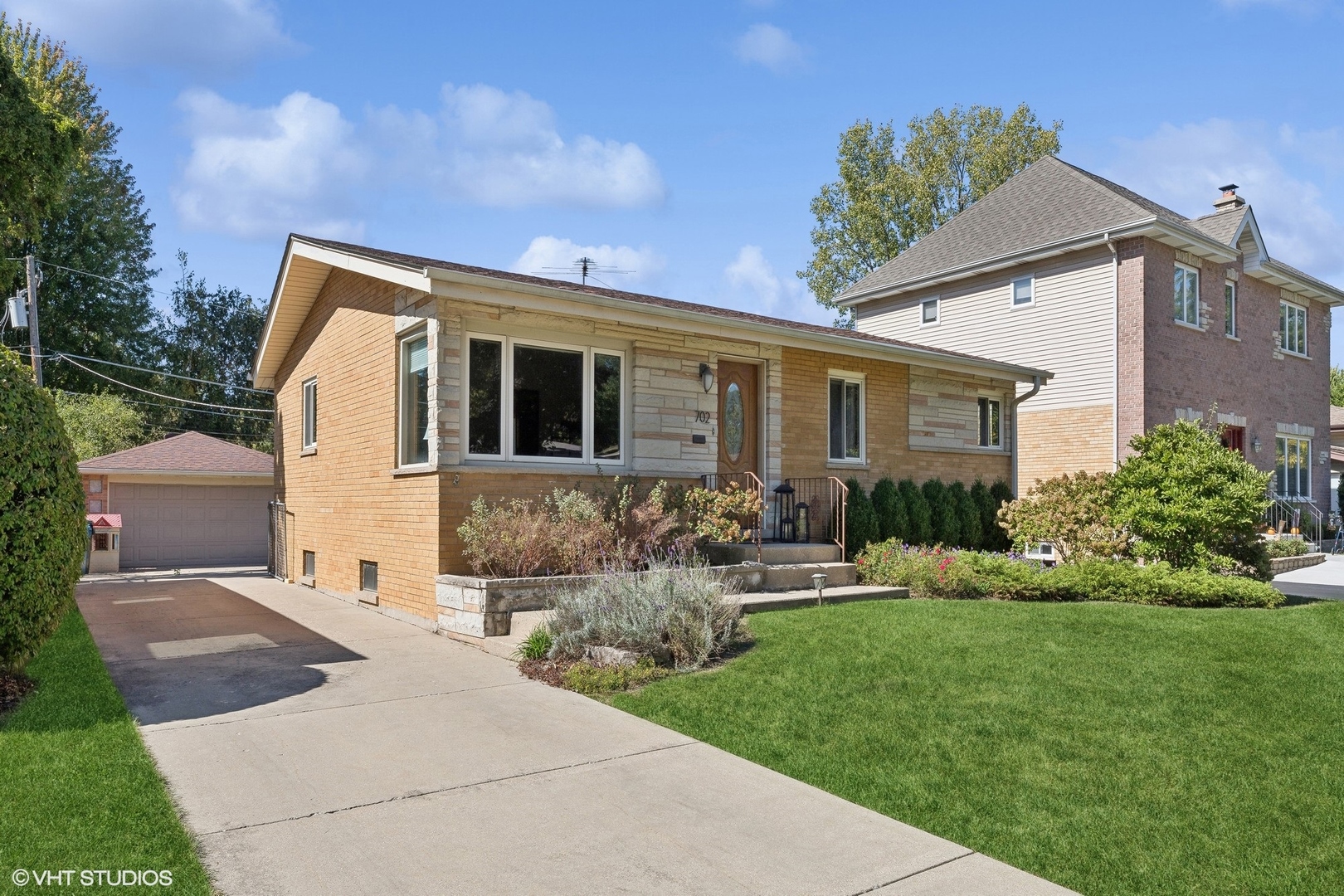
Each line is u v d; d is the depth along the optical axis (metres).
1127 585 10.66
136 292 33.56
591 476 10.60
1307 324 24.77
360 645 8.61
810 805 4.39
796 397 13.20
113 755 4.89
